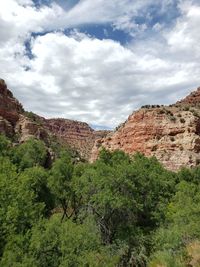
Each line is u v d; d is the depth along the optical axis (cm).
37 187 4322
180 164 10038
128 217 4106
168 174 6775
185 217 3916
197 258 3041
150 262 3353
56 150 11519
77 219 4044
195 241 3328
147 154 10962
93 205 4097
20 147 7825
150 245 3803
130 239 3834
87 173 4597
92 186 4359
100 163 4953
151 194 4769
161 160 10431
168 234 3588
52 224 2608
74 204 4588
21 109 13512
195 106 13662
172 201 5128
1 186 2689
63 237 2553
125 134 12044
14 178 3058
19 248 2327
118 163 6038
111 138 12800
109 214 4053
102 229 3947
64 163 4759
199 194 5275
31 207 2723
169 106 13250
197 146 10388
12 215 2464
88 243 2677
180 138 10712
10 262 2197
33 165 6356
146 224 4534
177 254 3238
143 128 11525
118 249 3641
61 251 2502
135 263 3544
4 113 11525
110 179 4200
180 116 11375
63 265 2383
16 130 11338
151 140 11181
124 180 4206
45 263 2456
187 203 4503
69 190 4516
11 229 2428
